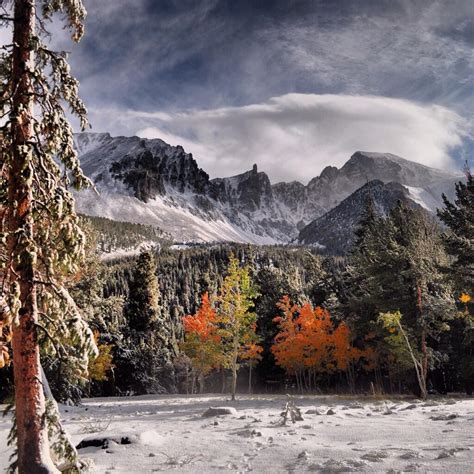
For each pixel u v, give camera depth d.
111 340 53.56
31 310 6.30
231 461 7.42
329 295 55.66
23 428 6.17
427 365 31.16
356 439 8.76
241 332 32.97
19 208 6.45
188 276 132.12
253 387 63.62
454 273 29.69
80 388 28.80
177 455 8.16
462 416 10.79
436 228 36.88
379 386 45.56
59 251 6.62
